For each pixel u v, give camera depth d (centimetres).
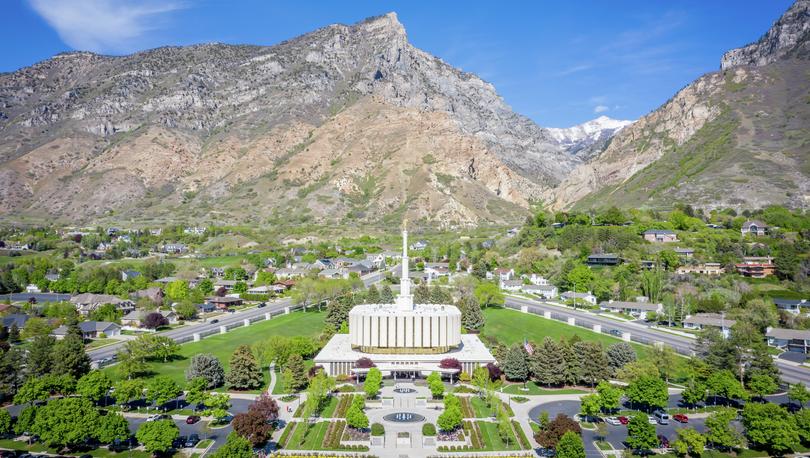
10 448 16088
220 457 14150
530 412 18750
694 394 18612
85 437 15775
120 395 18325
